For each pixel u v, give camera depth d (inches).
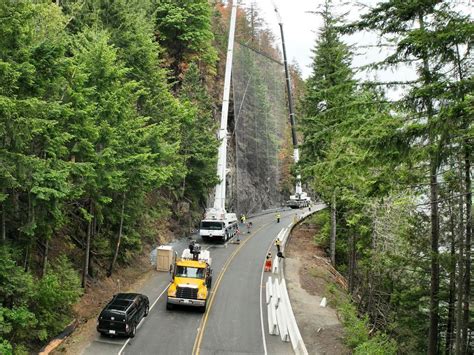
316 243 1659.7
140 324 765.3
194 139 1605.6
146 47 1135.6
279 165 3184.1
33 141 597.9
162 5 1882.4
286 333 732.7
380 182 523.8
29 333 588.7
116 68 797.9
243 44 2913.4
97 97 767.1
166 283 1029.2
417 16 437.7
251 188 2620.6
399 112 462.9
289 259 1362.0
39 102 514.3
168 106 1218.6
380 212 864.9
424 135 434.6
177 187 1638.8
